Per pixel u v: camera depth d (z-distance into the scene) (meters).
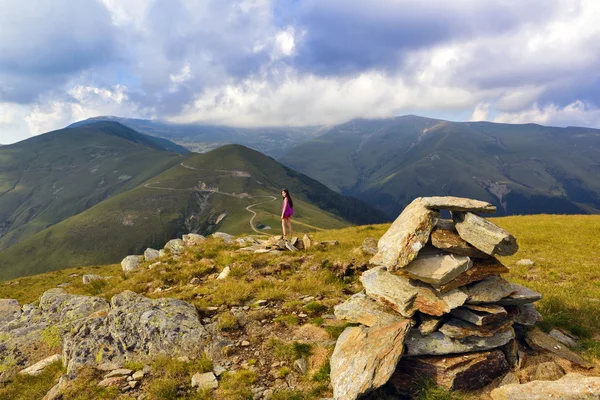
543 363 8.30
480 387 8.09
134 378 9.34
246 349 10.24
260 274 17.19
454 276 8.66
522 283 15.38
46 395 9.60
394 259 9.16
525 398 6.95
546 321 10.55
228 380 8.72
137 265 25.42
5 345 12.73
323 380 8.48
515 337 9.69
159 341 10.59
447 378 7.92
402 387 8.02
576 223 31.92
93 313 13.70
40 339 13.09
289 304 12.92
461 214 9.55
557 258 19.73
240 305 13.52
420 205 10.10
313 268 17.17
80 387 9.13
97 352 10.62
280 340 10.44
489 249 8.32
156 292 16.70
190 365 9.52
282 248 21.50
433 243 9.12
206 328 11.44
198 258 22.33
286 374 8.88
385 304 9.95
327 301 13.14
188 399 8.23
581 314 11.12
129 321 11.51
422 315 9.24
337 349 9.01
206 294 15.02
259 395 8.16
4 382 11.34
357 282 15.36
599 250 21.31
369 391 7.41
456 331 8.49
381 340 8.45
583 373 8.02
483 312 8.75
